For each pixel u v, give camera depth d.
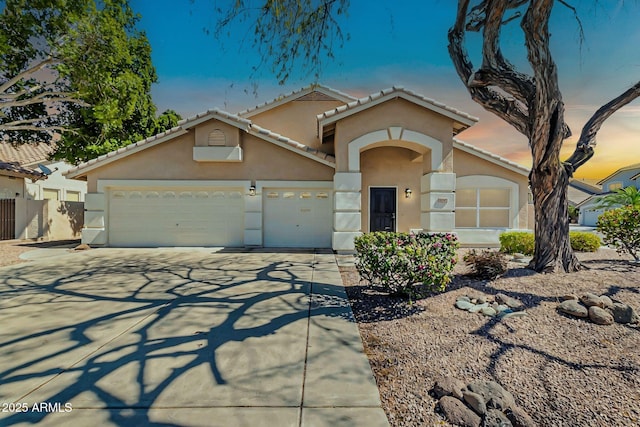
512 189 14.87
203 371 3.77
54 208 19.08
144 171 14.08
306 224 14.34
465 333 4.82
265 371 3.77
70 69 12.66
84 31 11.96
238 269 9.67
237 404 3.15
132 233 14.34
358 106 11.76
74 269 9.71
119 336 4.78
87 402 3.17
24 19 11.08
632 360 4.01
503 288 6.61
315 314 5.72
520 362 4.00
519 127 8.30
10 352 4.24
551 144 7.49
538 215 7.86
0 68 12.16
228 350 4.31
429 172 12.06
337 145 12.12
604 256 10.36
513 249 11.63
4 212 17.17
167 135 13.81
